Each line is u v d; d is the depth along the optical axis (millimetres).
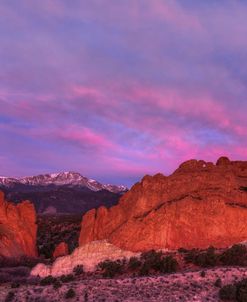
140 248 59281
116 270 55062
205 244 58719
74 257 60094
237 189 63562
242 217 59344
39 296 50781
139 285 49875
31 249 81812
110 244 60656
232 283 48094
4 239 76500
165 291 47969
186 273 50938
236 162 72000
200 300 45844
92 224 69562
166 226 59938
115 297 48000
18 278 59562
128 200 68812
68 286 51781
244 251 54719
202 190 63188
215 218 59438
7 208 82812
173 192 64438
